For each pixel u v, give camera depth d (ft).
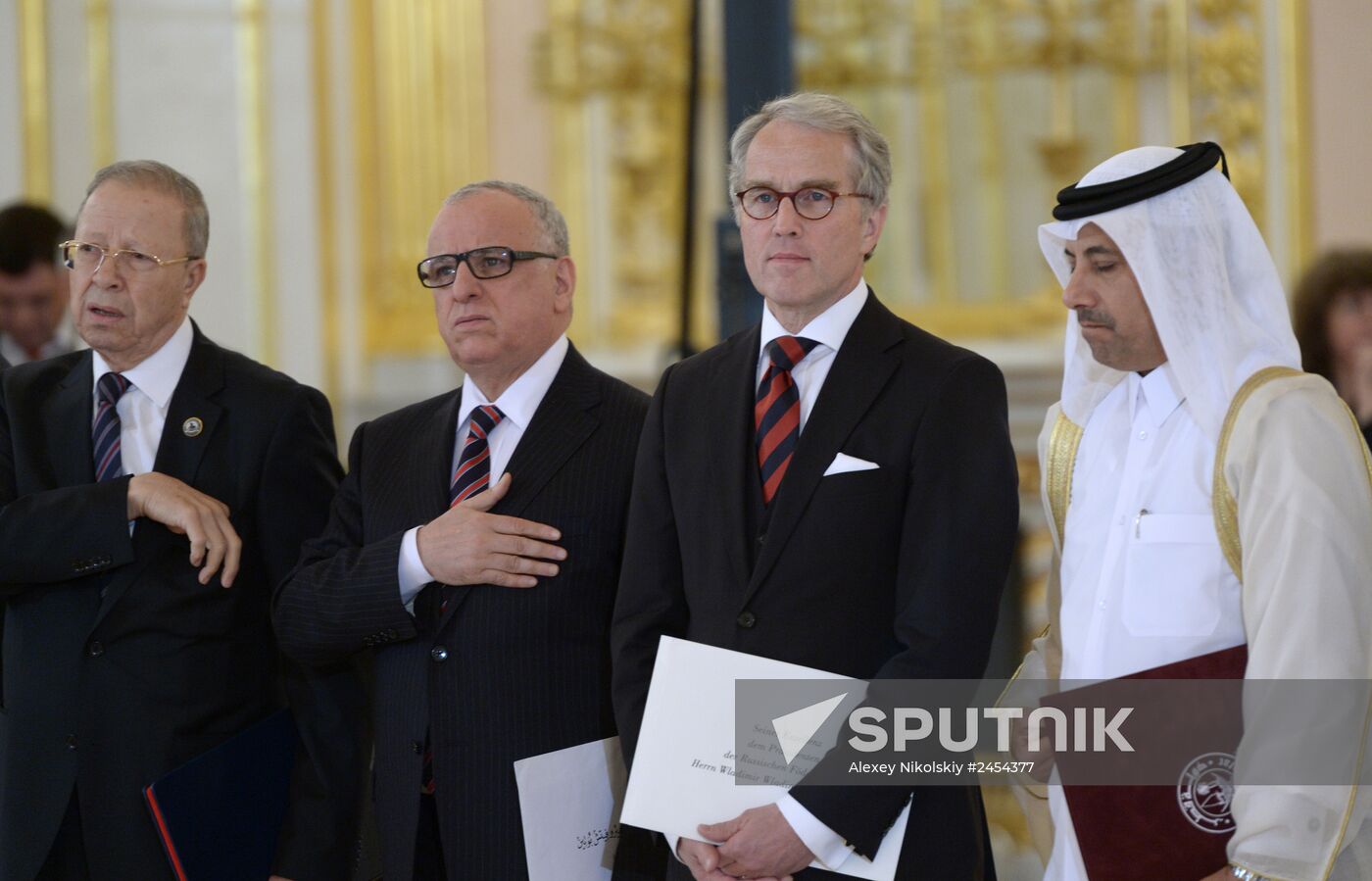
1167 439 29.81
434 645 34.81
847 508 30.48
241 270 96.58
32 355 54.95
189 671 36.47
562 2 98.48
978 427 30.60
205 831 35.32
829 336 31.91
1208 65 97.55
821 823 28.81
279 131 96.78
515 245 35.81
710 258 98.63
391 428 38.34
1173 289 28.94
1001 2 97.55
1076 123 97.66
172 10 95.71
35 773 35.91
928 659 29.27
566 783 33.83
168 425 37.60
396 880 34.76
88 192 37.65
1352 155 97.86
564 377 36.91
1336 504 26.94
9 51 93.30
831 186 31.12
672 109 99.14
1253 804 26.43
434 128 98.12
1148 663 29.01
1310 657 26.32
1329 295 44.52
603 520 35.12
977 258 98.48
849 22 98.63
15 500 36.99
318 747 36.88
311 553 37.09
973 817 31.19
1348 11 97.66
